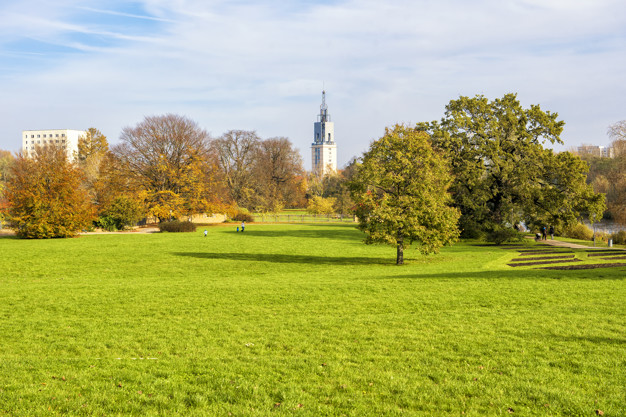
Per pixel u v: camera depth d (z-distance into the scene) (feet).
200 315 53.31
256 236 185.57
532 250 138.62
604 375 32.07
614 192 226.17
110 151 251.19
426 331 44.06
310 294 63.67
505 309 52.31
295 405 28.19
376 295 62.18
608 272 79.61
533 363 34.68
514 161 178.81
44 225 169.58
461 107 189.57
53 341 43.60
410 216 105.09
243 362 36.32
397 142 110.11
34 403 28.25
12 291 69.36
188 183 251.19
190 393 30.22
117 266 105.19
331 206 341.82
